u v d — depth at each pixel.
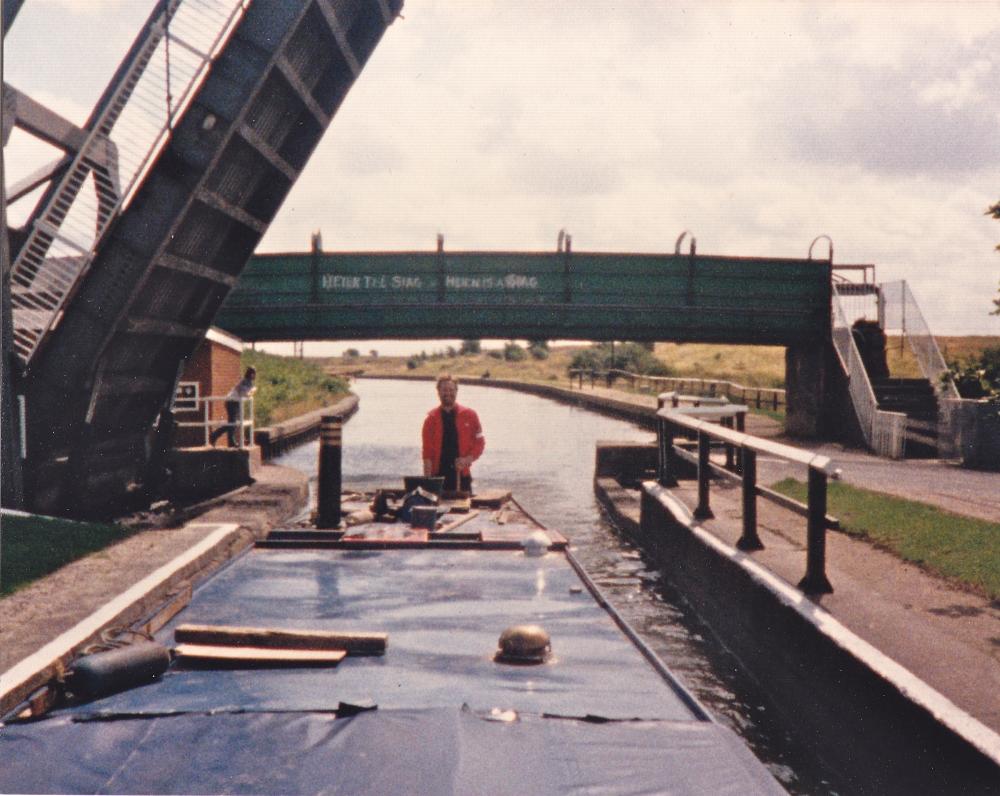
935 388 21.36
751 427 26.64
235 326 23.56
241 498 13.57
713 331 24.72
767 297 24.27
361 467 21.81
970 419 15.69
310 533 7.83
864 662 5.11
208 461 16.09
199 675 4.32
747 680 7.26
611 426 33.72
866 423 20.67
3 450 11.89
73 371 12.70
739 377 47.44
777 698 6.59
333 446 8.56
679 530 10.02
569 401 49.38
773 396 33.00
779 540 8.77
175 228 12.38
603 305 24.28
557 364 104.88
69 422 13.05
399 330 24.20
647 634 8.53
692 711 3.82
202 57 11.85
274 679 4.25
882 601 6.37
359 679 4.25
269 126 13.35
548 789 2.89
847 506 10.36
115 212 12.16
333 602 5.70
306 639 4.66
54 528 9.12
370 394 64.44
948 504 10.27
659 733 3.29
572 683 4.22
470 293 23.98
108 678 4.04
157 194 12.30
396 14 14.11
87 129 12.62
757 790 2.92
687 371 53.78
